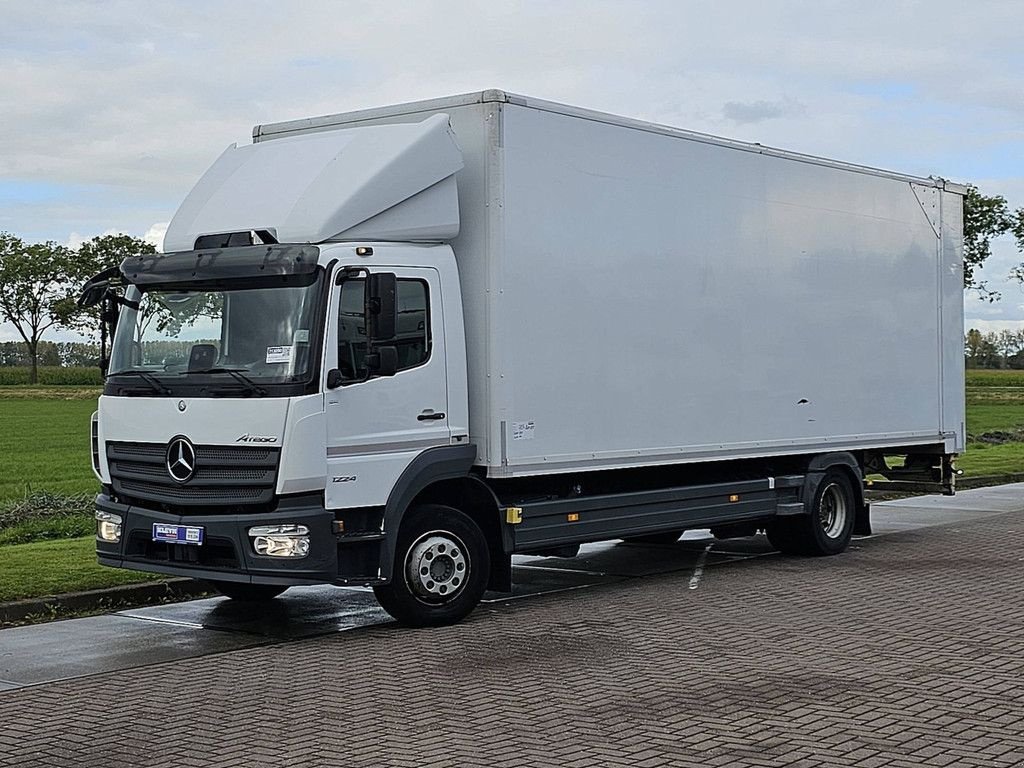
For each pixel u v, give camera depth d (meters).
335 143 11.07
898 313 15.81
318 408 9.82
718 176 13.16
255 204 10.77
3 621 11.12
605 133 11.88
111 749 7.17
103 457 10.88
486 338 10.88
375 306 9.98
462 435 10.85
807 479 14.55
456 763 6.72
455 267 10.91
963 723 7.43
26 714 8.00
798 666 9.02
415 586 10.59
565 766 6.64
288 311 9.94
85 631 10.78
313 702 8.16
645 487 13.04
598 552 15.73
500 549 11.26
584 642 10.00
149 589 12.18
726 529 14.86
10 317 101.75
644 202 12.30
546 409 11.31
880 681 8.53
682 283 12.73
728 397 13.30
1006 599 11.81
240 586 12.26
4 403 64.00
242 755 6.98
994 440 34.56
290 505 9.80
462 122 11.09
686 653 9.52
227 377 9.99
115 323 11.05
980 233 45.75
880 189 15.52
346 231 10.23
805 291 14.33
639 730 7.34
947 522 18.47
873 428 15.43
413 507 10.69
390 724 7.57
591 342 11.73
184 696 8.41
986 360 85.38
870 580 13.09
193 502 10.12
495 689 8.44
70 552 13.85
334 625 10.99
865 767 6.56
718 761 6.69
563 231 11.46
